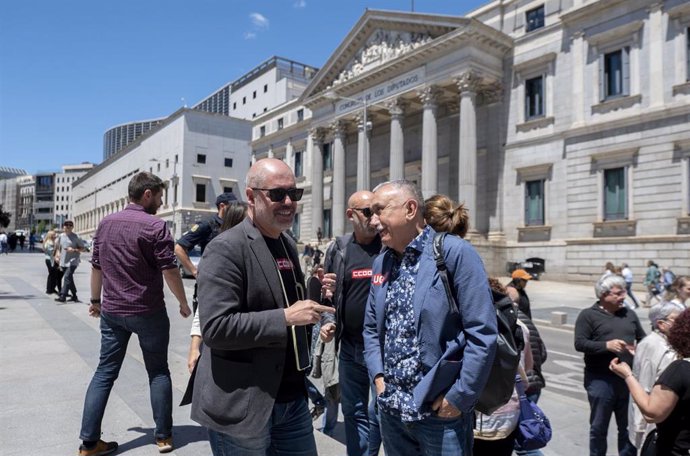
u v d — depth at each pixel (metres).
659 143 24.34
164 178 72.69
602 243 26.02
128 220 4.04
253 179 2.59
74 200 133.62
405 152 39.00
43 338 8.22
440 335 2.54
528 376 4.14
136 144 85.75
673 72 24.03
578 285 26.69
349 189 43.75
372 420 4.07
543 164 28.98
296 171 51.62
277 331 2.30
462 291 2.48
